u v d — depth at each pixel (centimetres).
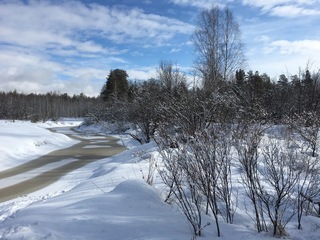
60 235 386
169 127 793
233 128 613
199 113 884
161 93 1730
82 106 9112
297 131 1163
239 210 539
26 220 438
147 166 935
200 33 2722
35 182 1111
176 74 2842
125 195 518
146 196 518
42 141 2283
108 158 1655
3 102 6794
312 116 1370
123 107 2281
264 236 421
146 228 409
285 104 1975
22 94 10288
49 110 8162
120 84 5522
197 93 1270
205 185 468
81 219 429
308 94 2119
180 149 505
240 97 1391
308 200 548
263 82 2758
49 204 539
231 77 2639
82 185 803
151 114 1688
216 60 2656
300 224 483
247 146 604
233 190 627
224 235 412
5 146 1781
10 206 746
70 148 2184
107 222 421
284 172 554
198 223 425
